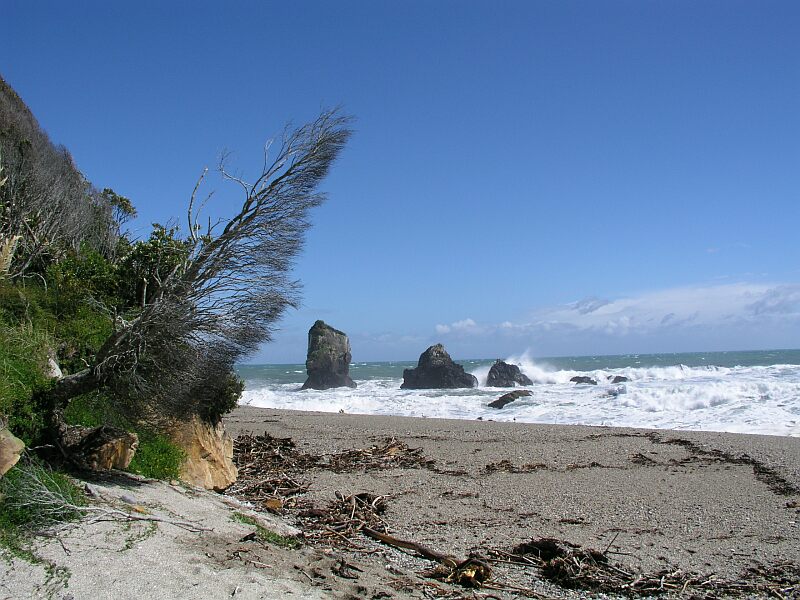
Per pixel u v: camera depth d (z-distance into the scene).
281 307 9.04
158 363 8.30
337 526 9.56
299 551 7.13
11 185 16.16
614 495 12.14
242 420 25.42
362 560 7.71
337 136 8.98
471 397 43.00
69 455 7.85
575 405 33.16
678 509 11.12
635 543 9.20
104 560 5.41
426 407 36.97
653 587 7.39
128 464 8.57
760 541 9.30
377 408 37.34
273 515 10.09
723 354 137.38
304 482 13.09
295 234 8.95
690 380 44.91
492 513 10.83
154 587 5.05
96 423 8.75
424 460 15.80
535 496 12.05
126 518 6.53
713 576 7.84
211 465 11.05
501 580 7.47
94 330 10.38
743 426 23.75
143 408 9.01
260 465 14.45
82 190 21.62
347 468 14.70
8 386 7.43
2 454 5.96
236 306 8.77
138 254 11.45
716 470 14.58
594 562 8.07
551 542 8.46
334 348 63.97
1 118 21.70
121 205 24.12
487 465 15.12
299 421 25.30
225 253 8.62
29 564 5.09
